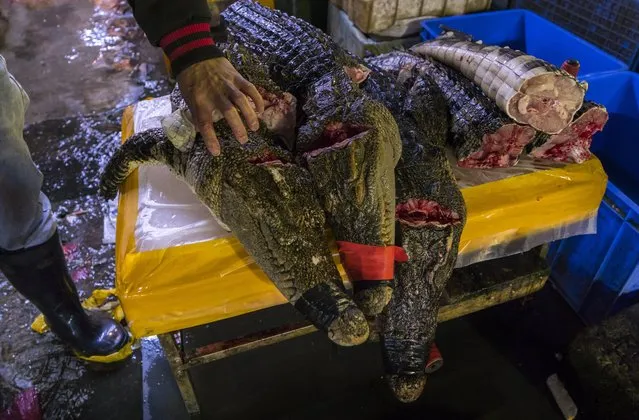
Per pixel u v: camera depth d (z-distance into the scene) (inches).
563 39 105.6
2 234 64.9
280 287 52.4
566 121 66.8
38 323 85.6
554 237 72.6
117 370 80.9
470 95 72.7
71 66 151.9
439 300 61.6
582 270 85.1
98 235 102.3
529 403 76.5
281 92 67.6
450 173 64.8
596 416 72.4
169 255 59.7
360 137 56.2
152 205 66.4
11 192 62.7
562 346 83.1
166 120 60.5
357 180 54.4
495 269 72.9
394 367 55.6
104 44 161.3
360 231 53.9
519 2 127.1
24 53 157.0
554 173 70.6
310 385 78.7
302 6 144.0
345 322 46.8
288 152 60.4
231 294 60.7
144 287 57.8
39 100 138.3
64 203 109.0
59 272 72.5
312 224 54.1
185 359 66.1
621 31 101.0
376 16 117.9
